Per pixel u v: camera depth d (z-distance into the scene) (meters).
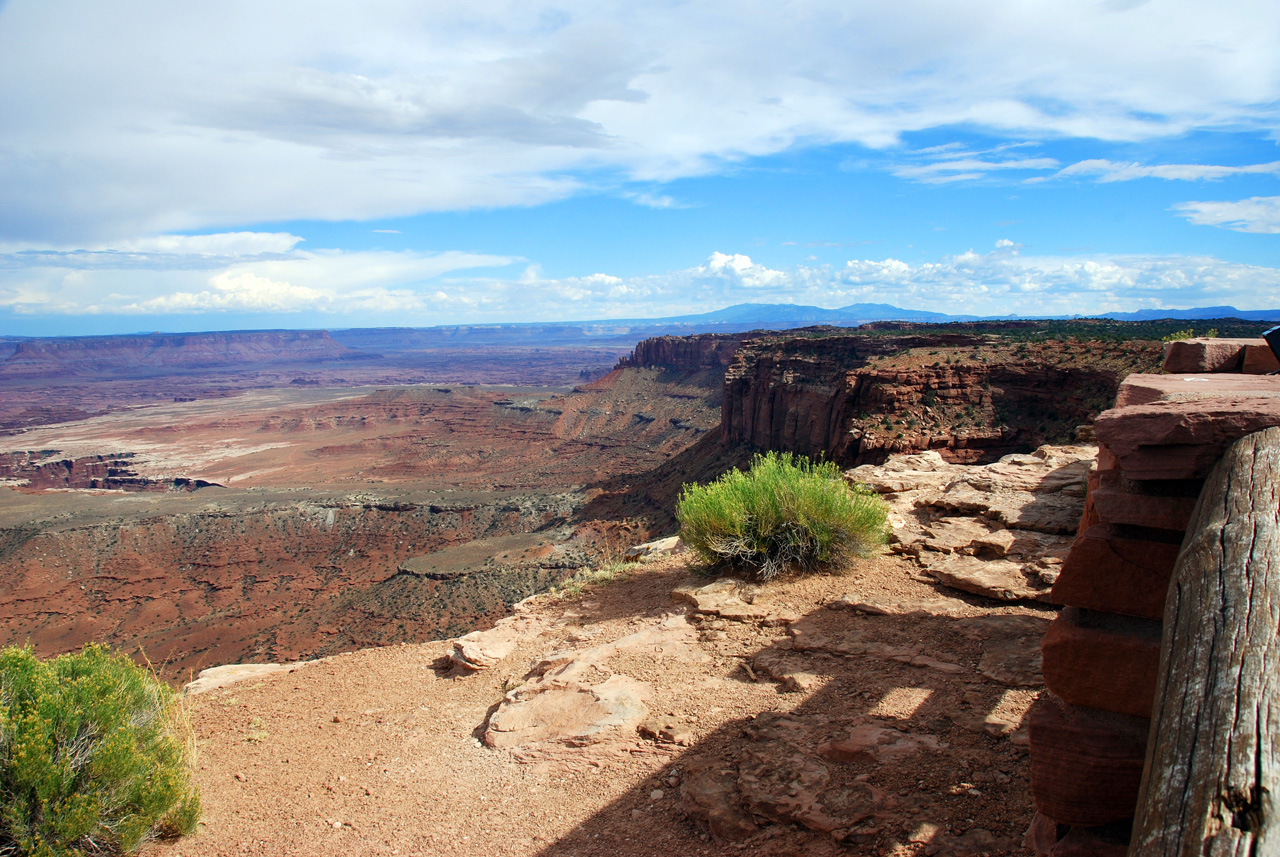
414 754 6.04
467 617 69.38
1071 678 2.70
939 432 57.53
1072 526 7.88
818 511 7.89
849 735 4.68
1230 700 1.71
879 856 3.62
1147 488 2.75
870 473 11.88
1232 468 2.37
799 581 7.81
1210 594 2.02
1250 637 1.80
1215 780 1.57
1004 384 58.69
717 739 5.11
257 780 5.88
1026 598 6.39
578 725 5.75
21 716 4.61
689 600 7.84
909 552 8.05
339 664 8.77
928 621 6.26
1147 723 2.57
